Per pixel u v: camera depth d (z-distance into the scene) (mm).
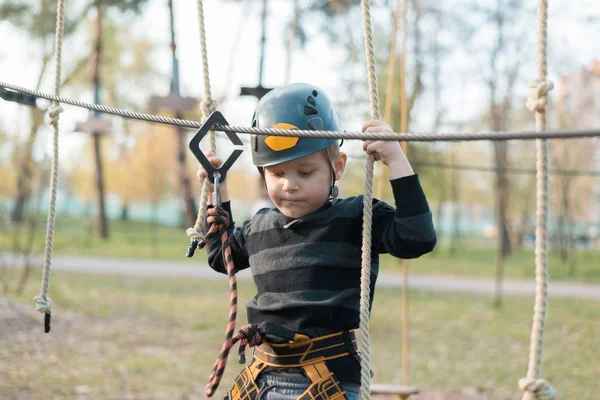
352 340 2404
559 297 14055
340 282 2393
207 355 7023
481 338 8938
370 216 2236
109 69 29859
